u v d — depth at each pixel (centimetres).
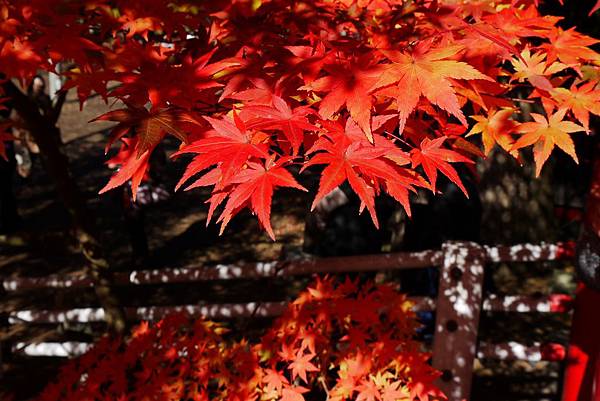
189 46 212
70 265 688
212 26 203
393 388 287
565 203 611
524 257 381
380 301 319
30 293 620
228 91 171
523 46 220
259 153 147
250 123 150
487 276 507
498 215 605
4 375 456
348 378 293
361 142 150
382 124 158
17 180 975
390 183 146
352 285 322
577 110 197
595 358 381
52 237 409
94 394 279
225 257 715
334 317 314
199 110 174
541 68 204
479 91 191
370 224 461
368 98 147
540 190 602
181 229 802
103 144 1204
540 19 207
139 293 621
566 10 480
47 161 338
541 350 400
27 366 470
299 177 947
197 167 142
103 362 290
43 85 512
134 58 184
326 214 457
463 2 209
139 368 322
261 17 210
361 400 288
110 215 845
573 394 396
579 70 202
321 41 185
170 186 939
